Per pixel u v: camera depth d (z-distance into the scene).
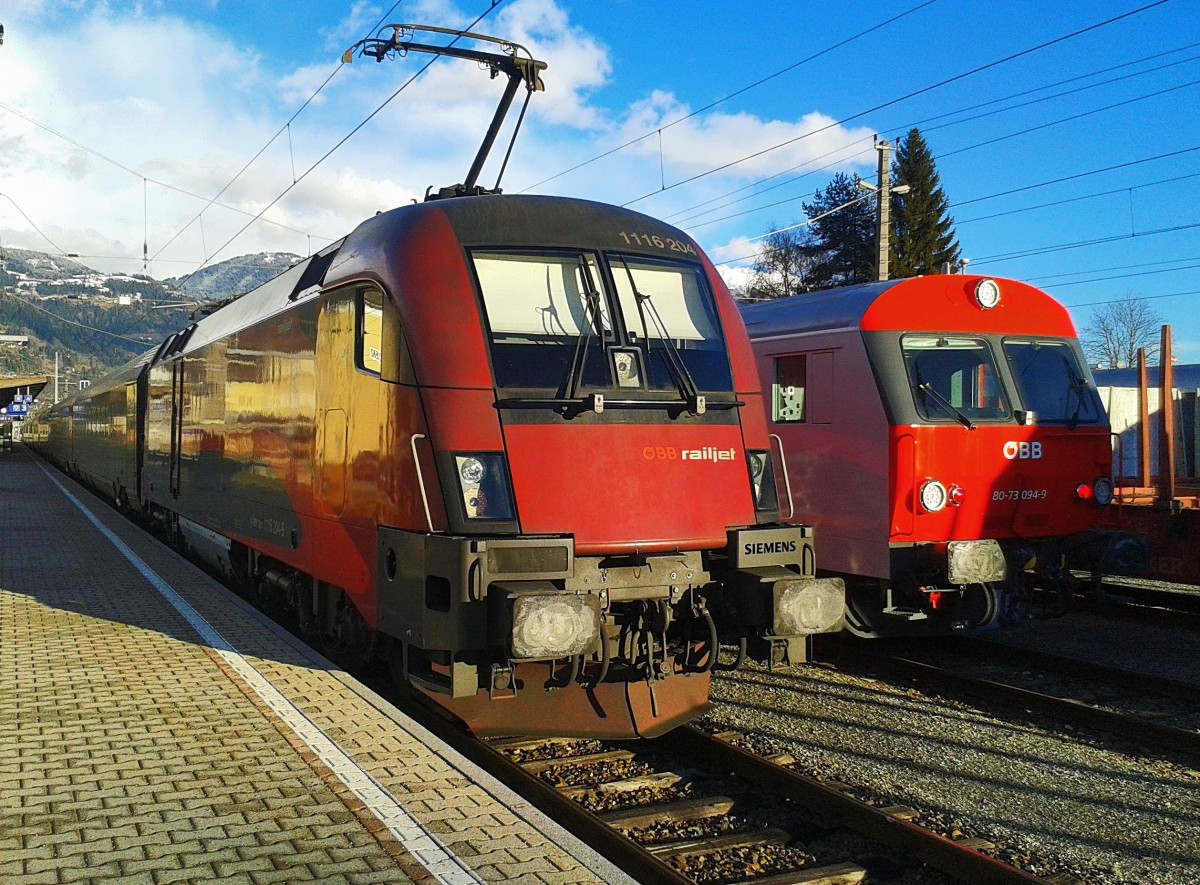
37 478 37.66
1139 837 5.21
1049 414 9.57
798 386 10.00
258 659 7.44
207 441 11.88
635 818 5.29
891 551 8.86
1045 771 6.22
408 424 5.94
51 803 4.53
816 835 5.23
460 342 5.94
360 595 6.64
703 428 6.28
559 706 6.06
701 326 6.69
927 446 8.90
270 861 3.91
